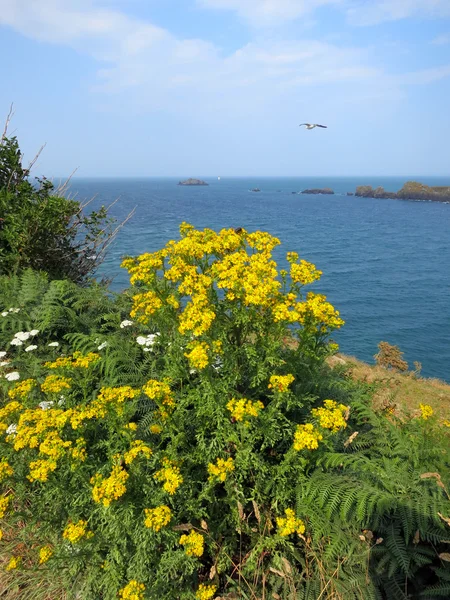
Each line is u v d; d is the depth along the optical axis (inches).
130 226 2126.0
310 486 111.3
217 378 126.3
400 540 100.0
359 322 1068.5
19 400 130.1
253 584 100.6
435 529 100.2
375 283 1455.5
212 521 111.0
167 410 117.7
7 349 203.9
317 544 106.0
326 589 97.1
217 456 121.5
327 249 2084.2
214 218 3031.5
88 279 332.2
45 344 213.3
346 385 163.5
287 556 107.0
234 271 122.0
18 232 273.3
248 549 111.8
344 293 1331.2
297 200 6107.3
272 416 117.1
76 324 223.1
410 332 1008.9
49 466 96.7
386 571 100.0
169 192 7401.6
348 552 101.0
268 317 130.0
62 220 288.0
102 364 165.5
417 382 406.6
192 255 136.6
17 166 306.7
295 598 94.0
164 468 104.9
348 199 6432.1
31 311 224.5
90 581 97.5
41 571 101.7
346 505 101.0
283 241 2274.9
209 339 122.2
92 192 4862.2
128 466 106.5
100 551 106.0
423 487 112.6
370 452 142.3
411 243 2333.9
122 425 112.3
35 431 103.8
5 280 246.8
